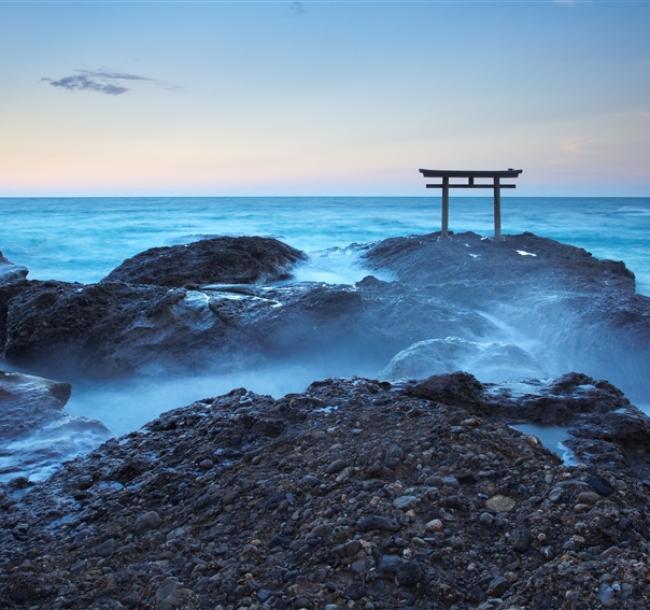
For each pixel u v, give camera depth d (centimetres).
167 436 608
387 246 1934
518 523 375
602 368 1007
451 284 1340
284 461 484
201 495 466
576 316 1080
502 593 324
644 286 2103
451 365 877
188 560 381
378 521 380
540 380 663
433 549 358
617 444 544
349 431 521
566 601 300
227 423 581
